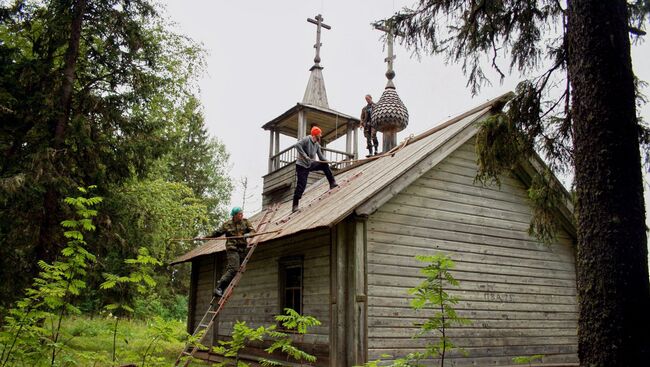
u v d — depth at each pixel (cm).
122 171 1547
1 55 1398
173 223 2656
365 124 1667
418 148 1273
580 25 566
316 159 1303
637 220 519
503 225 1262
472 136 1224
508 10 787
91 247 1457
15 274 1295
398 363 468
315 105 1883
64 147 1440
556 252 1346
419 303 457
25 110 1388
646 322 496
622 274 504
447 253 1147
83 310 1986
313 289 1118
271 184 1905
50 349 474
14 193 1220
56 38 1435
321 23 2020
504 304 1206
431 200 1161
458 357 1098
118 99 1528
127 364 498
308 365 1073
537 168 1254
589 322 517
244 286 1420
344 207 1016
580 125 558
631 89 548
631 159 530
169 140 1641
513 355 1182
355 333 968
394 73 1645
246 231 1074
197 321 1698
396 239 1083
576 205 566
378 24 819
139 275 474
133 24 1518
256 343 1292
